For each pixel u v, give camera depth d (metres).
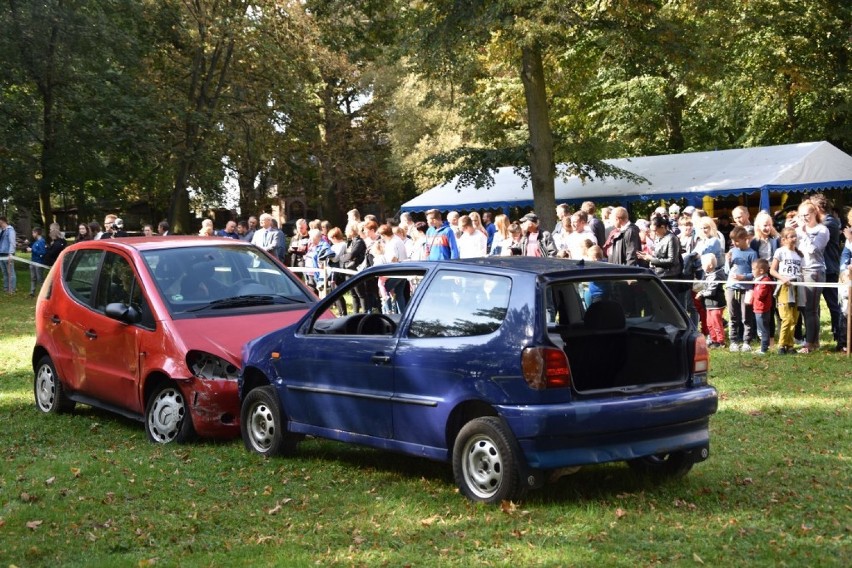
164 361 8.59
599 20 25.23
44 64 33.34
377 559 5.32
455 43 24.59
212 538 5.82
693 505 6.20
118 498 6.75
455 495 6.61
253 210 46.59
